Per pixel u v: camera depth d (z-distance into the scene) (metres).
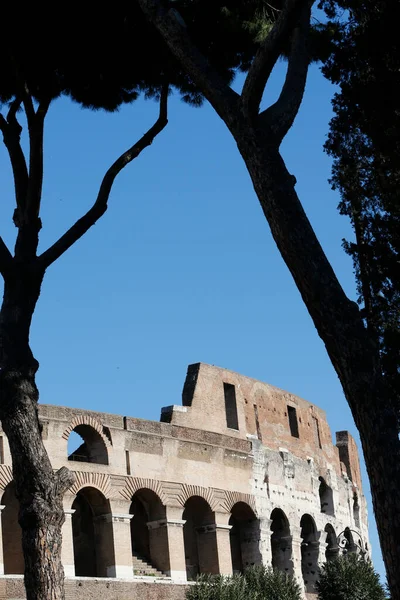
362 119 46.66
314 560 90.81
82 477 70.19
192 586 69.44
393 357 47.03
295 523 88.06
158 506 75.38
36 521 36.12
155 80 45.31
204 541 79.00
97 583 67.69
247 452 84.25
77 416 71.44
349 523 99.31
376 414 28.48
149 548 75.50
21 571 67.81
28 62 42.19
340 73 46.38
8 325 38.25
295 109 33.69
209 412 82.44
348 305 29.67
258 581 73.06
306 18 36.22
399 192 47.44
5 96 45.12
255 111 32.72
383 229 48.06
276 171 31.83
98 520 72.00
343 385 29.25
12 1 40.09
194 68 34.16
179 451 77.69
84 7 41.03
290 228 30.92
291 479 89.06
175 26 34.72
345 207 49.09
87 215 39.91
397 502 27.73
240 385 87.00
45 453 37.22
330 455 99.00
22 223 40.06
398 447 28.23
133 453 74.31
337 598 77.75
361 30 45.22
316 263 30.33
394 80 45.06
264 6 42.50
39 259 39.22
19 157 41.19
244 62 44.62
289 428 91.94
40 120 40.91
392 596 27.53
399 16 43.78
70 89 44.97
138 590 70.00
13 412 37.16
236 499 81.44
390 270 47.56
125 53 43.72
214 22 42.53
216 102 33.50
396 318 47.22
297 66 34.88
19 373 37.62
